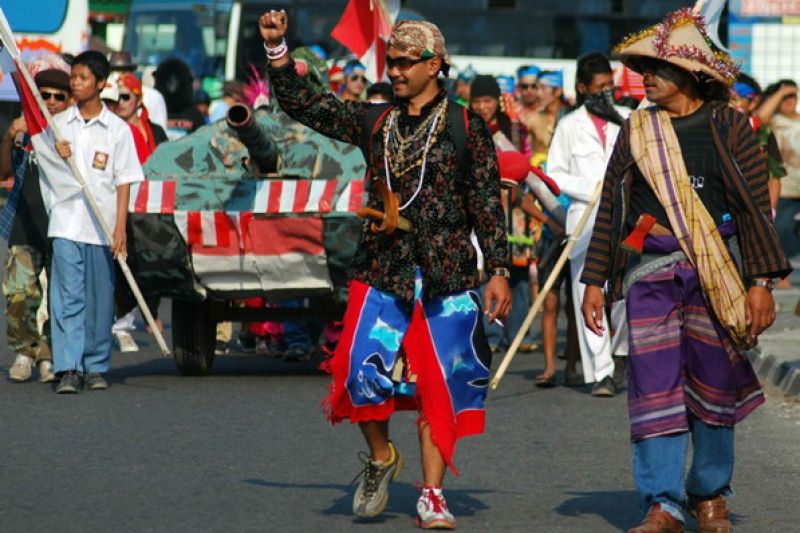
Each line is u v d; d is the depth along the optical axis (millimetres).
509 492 16453
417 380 14367
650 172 14000
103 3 66812
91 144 23656
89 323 23828
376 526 14680
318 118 14648
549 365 25281
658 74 14094
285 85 14586
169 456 18250
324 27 59125
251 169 24500
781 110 43312
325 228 24078
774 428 20969
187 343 25656
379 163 14453
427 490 14508
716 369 13984
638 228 14039
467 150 14391
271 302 24969
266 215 24188
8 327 24969
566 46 57844
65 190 23500
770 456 18844
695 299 13961
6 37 23062
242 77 61500
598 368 23812
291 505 15602
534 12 57844
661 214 14047
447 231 14328
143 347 30969
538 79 33656
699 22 14188
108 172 23703
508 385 25453
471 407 14539
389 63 14438
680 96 14125
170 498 15914
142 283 24703
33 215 24719
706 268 13828
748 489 16781
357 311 14359
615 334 23516
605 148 23953
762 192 13938
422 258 14250
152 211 24234
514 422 21344
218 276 24516
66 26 55594
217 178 24453
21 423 20609
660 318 13977
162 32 62469
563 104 43219
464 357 14398
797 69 54344
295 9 59219
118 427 20297
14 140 24734
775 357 25922
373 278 14344
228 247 24297
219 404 22469
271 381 25422
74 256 23516
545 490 16594
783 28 54125
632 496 16266
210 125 25203
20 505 15555
